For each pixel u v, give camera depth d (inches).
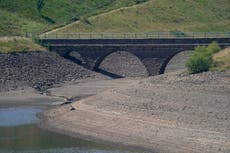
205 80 4311.0
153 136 3710.6
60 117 4436.5
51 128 4195.4
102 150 3607.3
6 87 5733.3
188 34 7819.9
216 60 4901.6
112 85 5949.8
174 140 3597.4
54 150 3656.5
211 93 4062.5
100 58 6865.2
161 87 4384.8
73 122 4256.9
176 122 3784.5
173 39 6707.7
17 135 4025.6
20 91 5684.1
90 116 4279.0
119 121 4040.4
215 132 3548.2
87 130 4047.7
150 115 3973.9
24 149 3698.3
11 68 6097.4
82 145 3742.6
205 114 3791.8
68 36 7431.1
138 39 6776.6
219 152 3351.4
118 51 7007.9
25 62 6314.0
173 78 4554.6
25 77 6033.5
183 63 7445.9
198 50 5157.5
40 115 4603.8
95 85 6008.9
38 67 6318.9
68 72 6466.5
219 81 4244.6
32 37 7106.3
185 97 4099.4
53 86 6023.6
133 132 3833.7
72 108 4574.3
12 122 4392.2
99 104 4443.9
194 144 3496.6
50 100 5255.9
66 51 6904.5
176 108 3973.9
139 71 6914.4
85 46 6870.1
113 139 3811.5
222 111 3779.5
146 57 6796.3
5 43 6589.6
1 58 6220.5
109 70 6879.9
